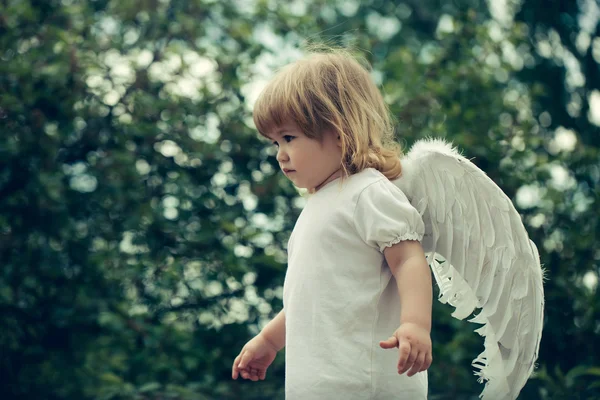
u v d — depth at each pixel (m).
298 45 4.05
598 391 3.13
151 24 3.92
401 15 6.73
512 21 4.99
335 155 1.92
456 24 4.13
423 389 1.84
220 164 3.79
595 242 3.54
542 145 4.05
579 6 4.96
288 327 1.85
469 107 3.88
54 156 3.61
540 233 3.61
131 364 3.57
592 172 3.93
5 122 3.53
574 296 3.41
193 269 3.68
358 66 2.06
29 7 3.63
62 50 3.61
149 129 3.60
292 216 3.83
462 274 1.94
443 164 1.91
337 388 1.76
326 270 1.84
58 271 3.55
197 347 3.57
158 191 3.78
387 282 1.85
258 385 3.66
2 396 3.64
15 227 3.57
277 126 1.92
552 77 4.90
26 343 3.60
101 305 3.58
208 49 3.88
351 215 1.85
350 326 1.80
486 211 1.90
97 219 3.72
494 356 1.93
